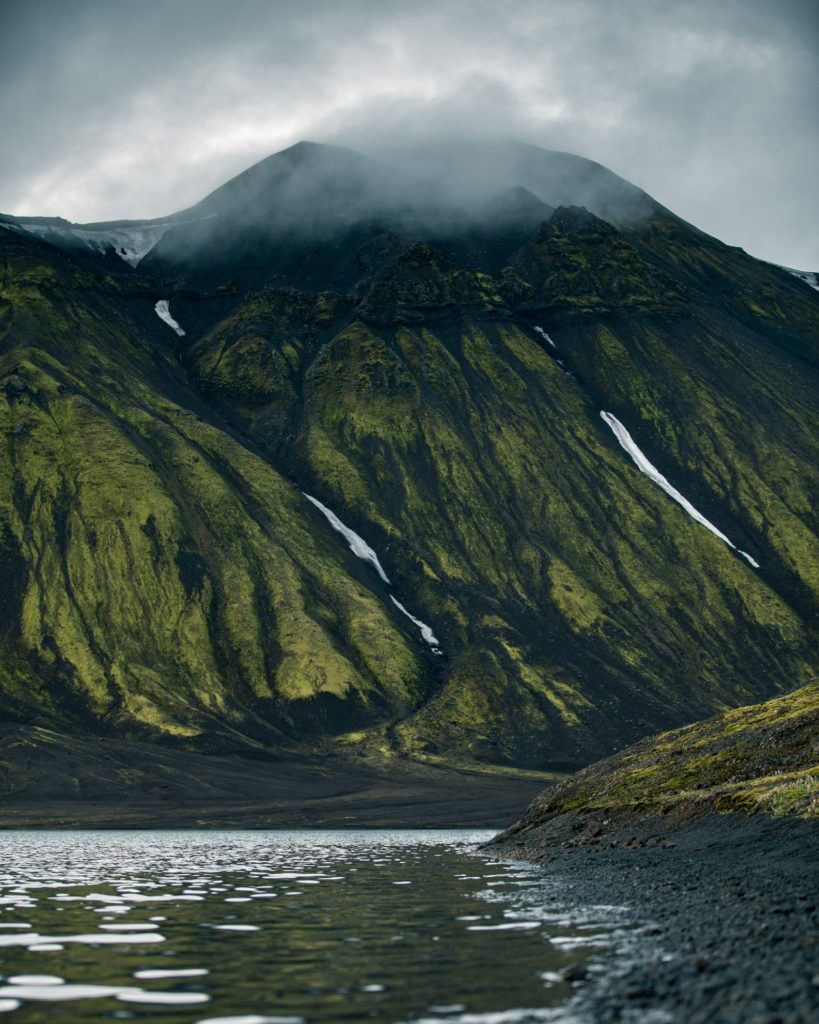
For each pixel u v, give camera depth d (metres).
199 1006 25.53
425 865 78.75
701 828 68.38
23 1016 24.41
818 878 43.69
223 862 85.00
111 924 41.09
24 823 187.12
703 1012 22.41
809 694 112.38
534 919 40.78
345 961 31.75
